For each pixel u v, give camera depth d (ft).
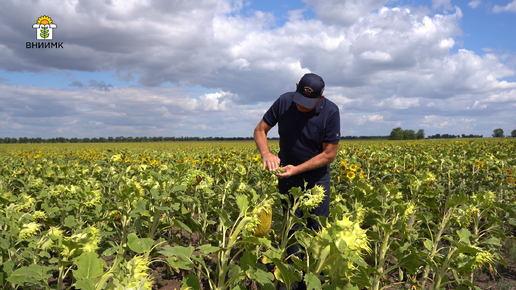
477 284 12.77
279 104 12.17
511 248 14.99
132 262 4.87
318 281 5.83
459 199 10.43
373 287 9.63
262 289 7.55
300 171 11.08
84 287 4.73
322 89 10.94
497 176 21.94
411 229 11.68
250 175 21.63
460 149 44.16
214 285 7.34
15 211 9.34
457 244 8.57
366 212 11.79
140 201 9.93
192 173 11.29
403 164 26.86
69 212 12.12
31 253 7.69
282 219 11.44
